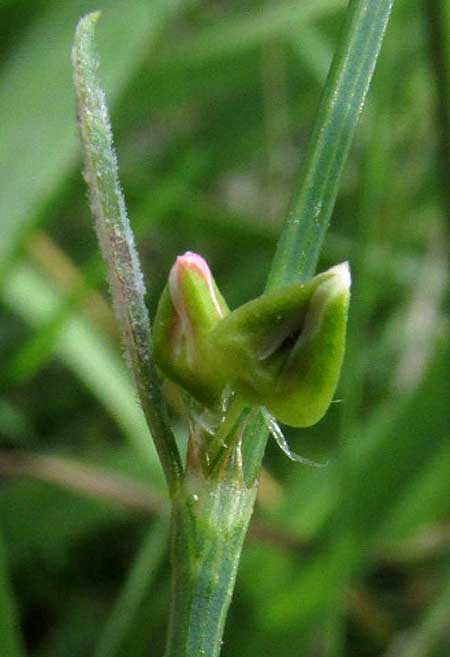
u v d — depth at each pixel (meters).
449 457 0.06
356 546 0.06
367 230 0.06
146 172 0.09
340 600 0.06
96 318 0.08
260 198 0.09
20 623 0.07
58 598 0.07
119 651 0.06
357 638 0.07
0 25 0.07
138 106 0.09
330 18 0.08
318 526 0.06
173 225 0.08
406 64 0.08
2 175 0.07
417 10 0.08
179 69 0.08
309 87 0.09
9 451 0.06
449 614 0.06
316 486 0.06
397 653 0.06
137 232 0.07
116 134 0.09
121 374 0.07
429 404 0.06
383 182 0.06
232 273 0.08
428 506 0.06
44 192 0.07
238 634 0.06
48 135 0.07
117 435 0.08
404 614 0.07
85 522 0.07
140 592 0.06
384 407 0.07
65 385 0.08
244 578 0.06
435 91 0.05
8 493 0.07
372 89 0.08
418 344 0.08
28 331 0.08
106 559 0.07
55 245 0.08
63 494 0.07
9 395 0.08
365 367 0.08
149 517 0.07
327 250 0.08
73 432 0.08
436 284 0.08
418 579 0.07
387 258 0.07
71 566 0.07
